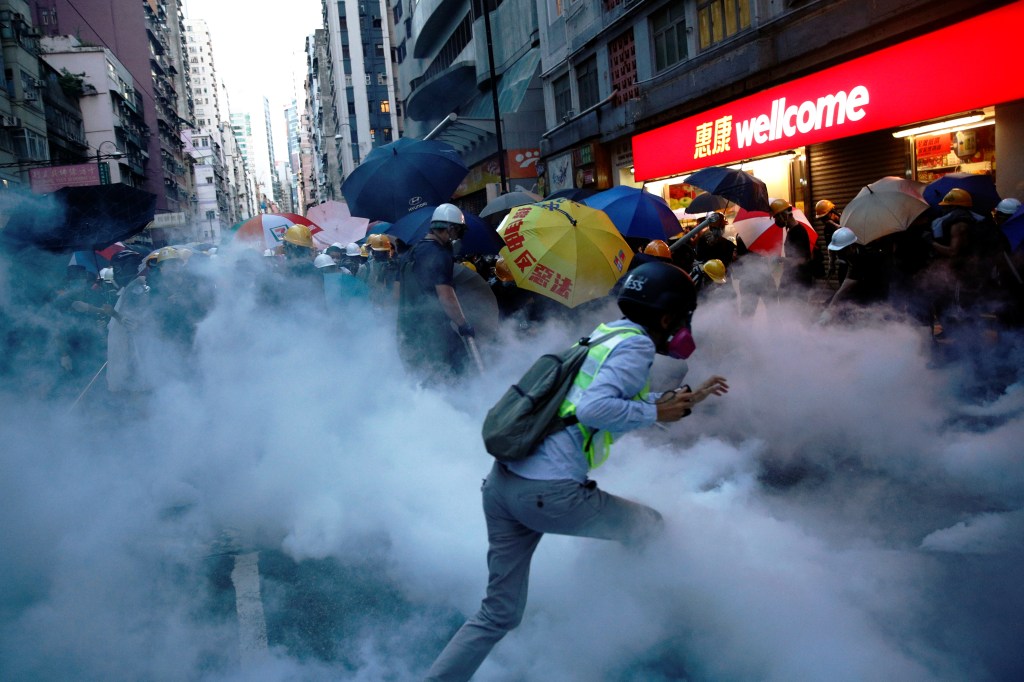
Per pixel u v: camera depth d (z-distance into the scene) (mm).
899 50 10398
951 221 6977
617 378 2611
